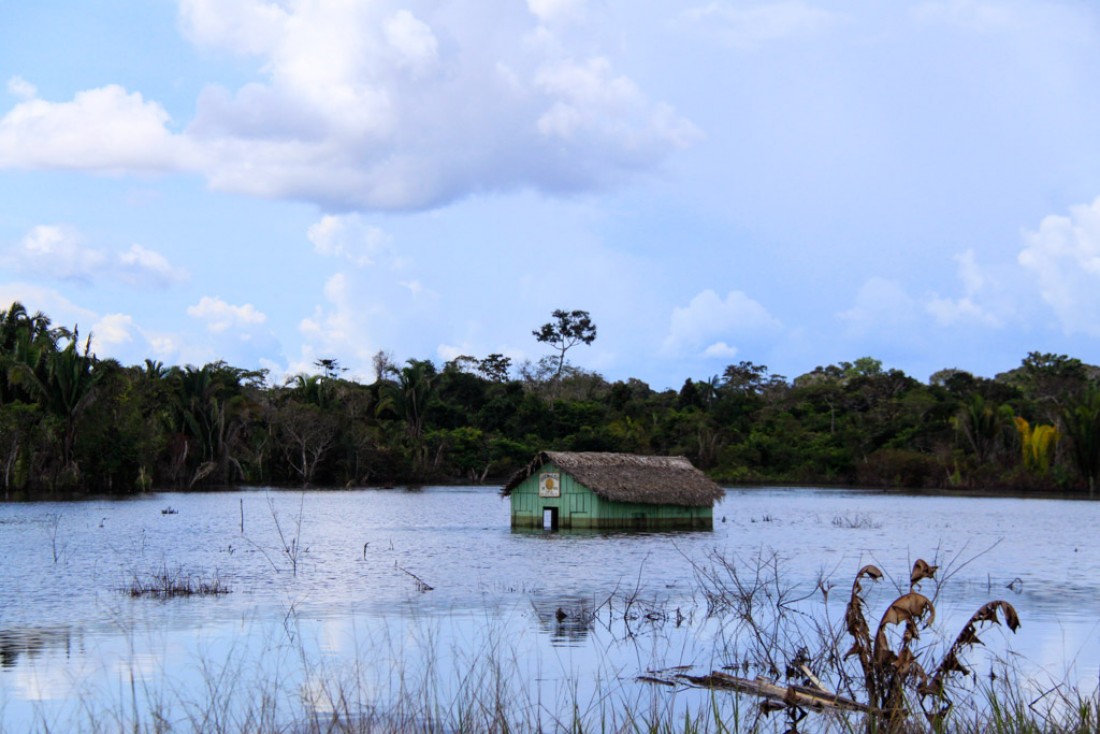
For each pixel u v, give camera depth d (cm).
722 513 5953
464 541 3894
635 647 1819
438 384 12244
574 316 15000
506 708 1331
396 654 1739
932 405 11250
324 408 10319
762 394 14588
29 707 1403
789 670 1484
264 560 3177
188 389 8962
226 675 1578
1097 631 1978
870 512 6175
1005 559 3384
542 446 10925
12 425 6894
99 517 4953
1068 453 9494
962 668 1190
